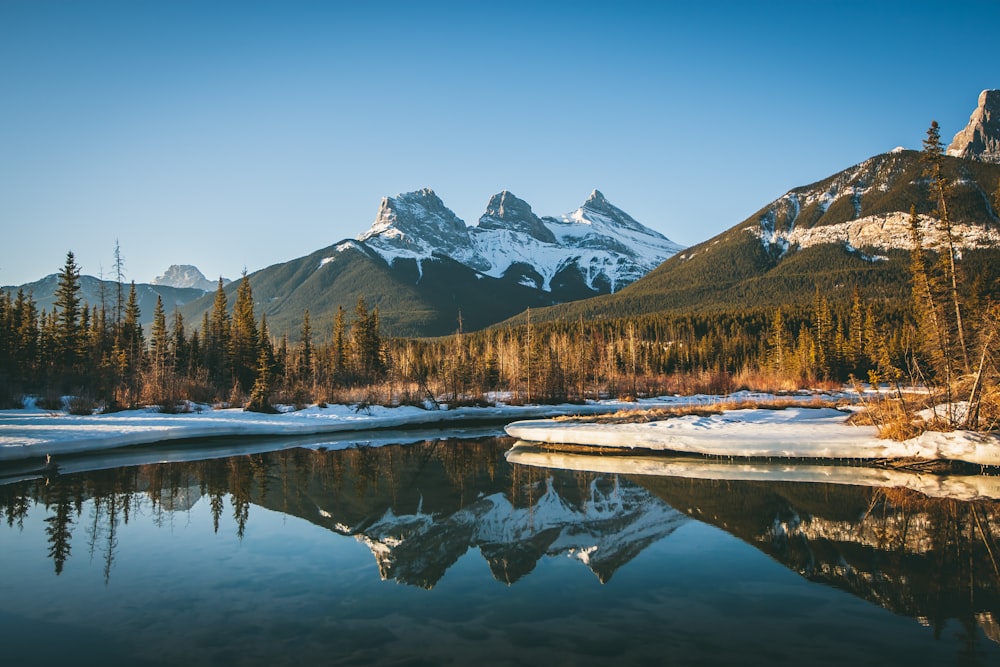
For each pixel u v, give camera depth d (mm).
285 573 10391
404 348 99375
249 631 7914
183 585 9719
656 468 21094
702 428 24688
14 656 7176
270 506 15703
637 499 16125
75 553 11516
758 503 15289
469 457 25078
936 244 24031
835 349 74562
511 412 45875
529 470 21375
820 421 25562
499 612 8578
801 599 9000
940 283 23984
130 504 15852
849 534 12383
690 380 68562
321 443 29781
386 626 8070
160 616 8422
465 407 46594
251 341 61500
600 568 10570
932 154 24109
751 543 11945
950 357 22297
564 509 15203
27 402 39469
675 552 11461
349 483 18953
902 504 14805
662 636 7715
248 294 66562
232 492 17484
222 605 8859
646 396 60906
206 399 45281
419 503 16078
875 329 74875
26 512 14898
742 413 28109
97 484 18562
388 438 32250
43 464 21859
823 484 17531
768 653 7211
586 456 24516
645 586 9633
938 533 12336
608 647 7391
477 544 12180
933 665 6906
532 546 12016
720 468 20609
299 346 74312
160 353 57688
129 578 10078
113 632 7883
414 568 10633
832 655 7164
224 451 26516
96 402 37031
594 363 70500
